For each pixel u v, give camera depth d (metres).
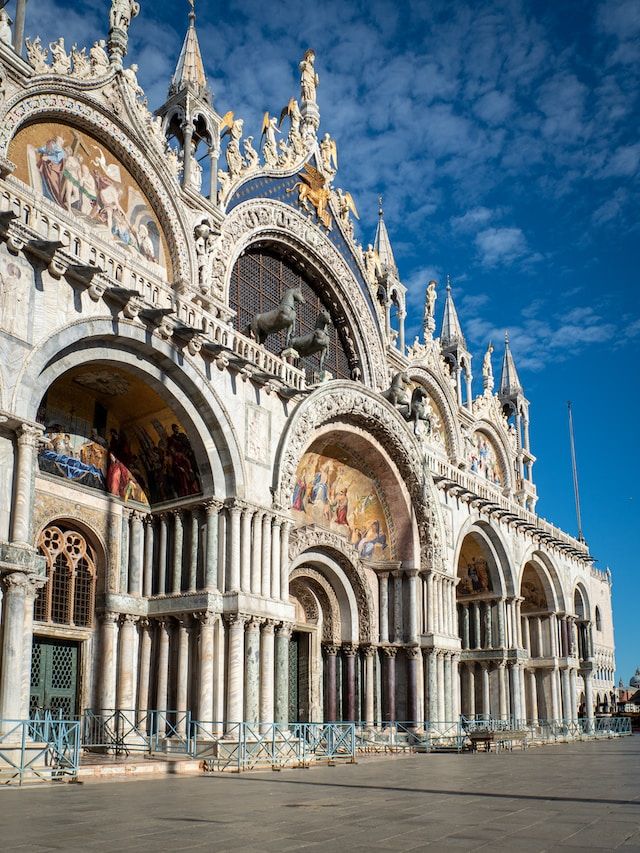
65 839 11.09
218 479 30.14
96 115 29.97
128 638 29.44
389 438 41.09
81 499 28.86
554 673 60.06
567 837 11.43
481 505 50.28
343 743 36.44
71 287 25.11
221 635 29.05
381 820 13.27
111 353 26.88
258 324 36.62
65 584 28.39
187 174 34.53
